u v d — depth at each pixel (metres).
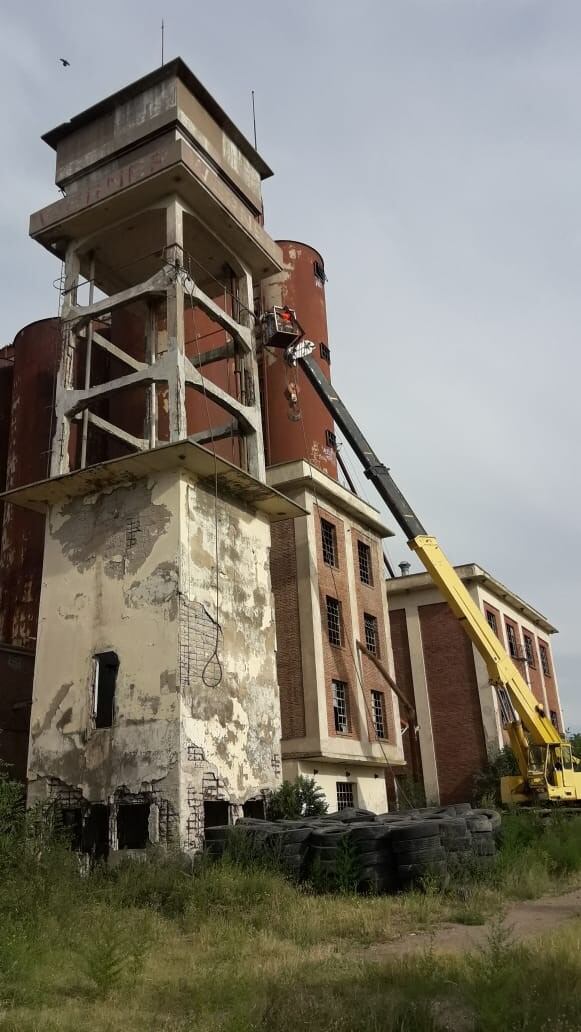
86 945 9.34
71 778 17.97
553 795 22.53
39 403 28.91
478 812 16.53
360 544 30.61
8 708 23.23
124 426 26.80
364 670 28.00
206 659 18.44
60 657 19.33
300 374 32.16
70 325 22.17
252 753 19.19
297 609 25.97
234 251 23.81
